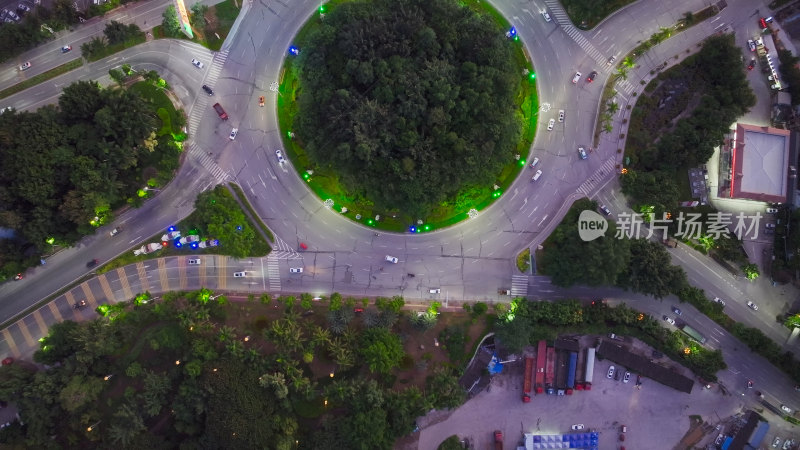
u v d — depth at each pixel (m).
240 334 103.44
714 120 105.44
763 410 108.44
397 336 102.12
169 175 104.50
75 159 95.25
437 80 96.81
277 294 106.19
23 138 93.44
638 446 109.31
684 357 106.50
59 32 105.62
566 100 110.38
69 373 97.31
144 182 105.12
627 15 110.81
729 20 110.69
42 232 96.62
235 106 107.50
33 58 105.38
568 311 102.94
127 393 96.62
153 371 100.62
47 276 103.56
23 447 96.12
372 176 99.31
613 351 107.38
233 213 101.12
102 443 97.06
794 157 109.44
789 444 107.31
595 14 108.69
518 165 109.06
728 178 108.88
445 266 107.75
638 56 110.62
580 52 110.56
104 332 97.25
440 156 99.19
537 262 108.50
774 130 107.19
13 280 102.94
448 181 99.69
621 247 100.38
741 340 107.81
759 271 110.12
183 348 100.12
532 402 108.25
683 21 111.00
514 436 107.94
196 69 107.50
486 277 108.12
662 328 106.25
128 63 106.88
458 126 100.94
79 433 99.06
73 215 95.62
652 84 110.25
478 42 99.44
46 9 103.38
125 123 97.25
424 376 105.25
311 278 106.75
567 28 110.50
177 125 104.81
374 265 107.31
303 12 108.75
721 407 109.00
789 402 107.88
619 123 110.50
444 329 105.81
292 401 99.75
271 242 106.62
